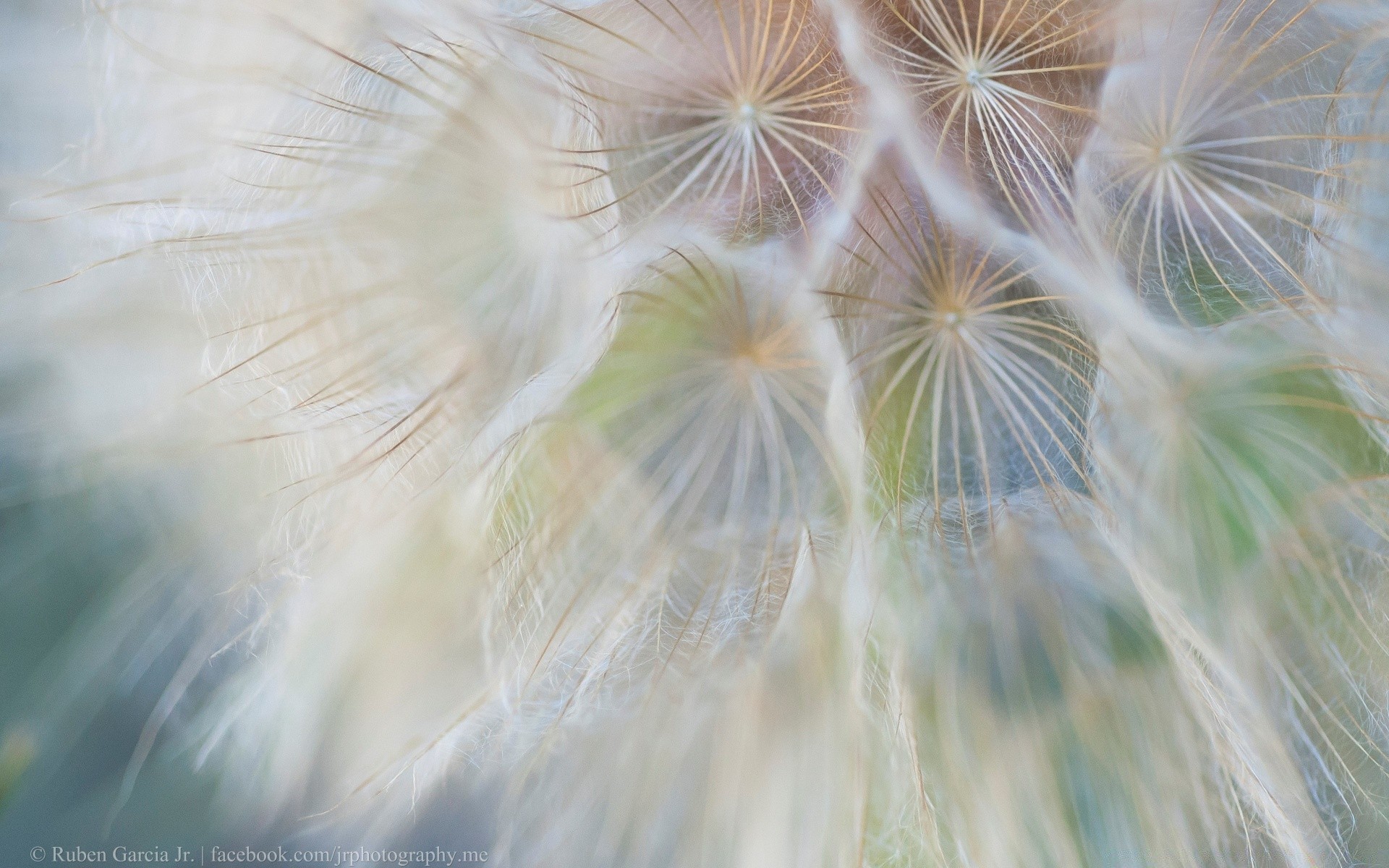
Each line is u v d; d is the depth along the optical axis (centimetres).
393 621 19
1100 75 18
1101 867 18
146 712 20
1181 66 18
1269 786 18
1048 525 18
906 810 18
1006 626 18
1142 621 18
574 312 18
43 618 19
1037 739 18
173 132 19
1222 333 18
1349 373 18
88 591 19
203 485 19
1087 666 18
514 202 18
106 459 19
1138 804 18
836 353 18
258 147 18
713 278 17
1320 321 18
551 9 18
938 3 18
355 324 18
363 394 18
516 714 19
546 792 19
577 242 18
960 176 18
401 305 18
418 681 19
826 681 18
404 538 18
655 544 18
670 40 18
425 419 18
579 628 18
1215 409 18
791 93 18
